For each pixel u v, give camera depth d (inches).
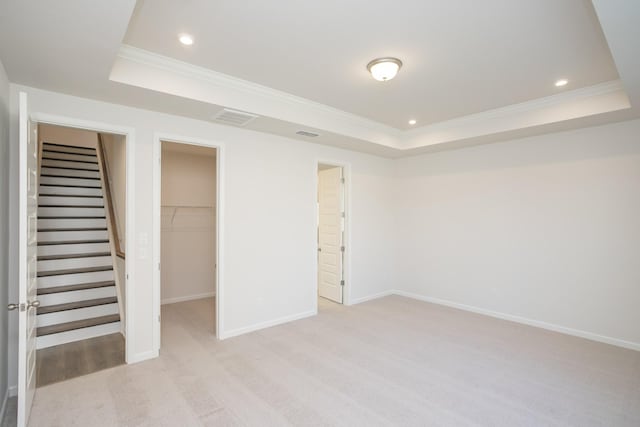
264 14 84.4
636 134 136.4
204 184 224.1
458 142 177.2
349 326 161.6
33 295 98.7
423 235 212.1
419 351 132.0
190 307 196.1
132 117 121.6
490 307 179.5
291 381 108.1
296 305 172.6
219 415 90.0
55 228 179.5
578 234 150.6
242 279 151.6
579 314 149.8
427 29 91.0
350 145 185.3
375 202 215.9
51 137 252.7
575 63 110.5
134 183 121.8
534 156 164.1
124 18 69.6
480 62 110.0
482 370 116.2
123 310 149.3
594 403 96.2
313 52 104.0
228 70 116.4
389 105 151.6
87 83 100.7
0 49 81.2
